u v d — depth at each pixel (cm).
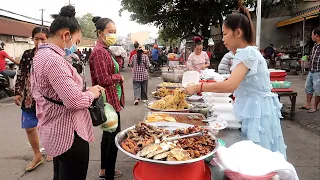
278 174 128
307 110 593
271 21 1617
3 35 1602
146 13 1501
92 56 268
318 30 546
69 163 176
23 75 311
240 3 193
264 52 1441
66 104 158
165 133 159
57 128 168
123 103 296
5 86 807
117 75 278
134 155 124
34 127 324
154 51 1628
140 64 698
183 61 1288
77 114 173
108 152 277
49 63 156
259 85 178
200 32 1605
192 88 172
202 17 1448
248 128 183
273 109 184
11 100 800
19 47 1795
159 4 1463
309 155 368
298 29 1510
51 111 167
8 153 388
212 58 1340
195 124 205
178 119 216
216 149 136
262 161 130
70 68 169
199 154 128
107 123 212
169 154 121
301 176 310
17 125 529
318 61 552
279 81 533
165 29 1678
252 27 176
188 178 121
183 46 1388
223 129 204
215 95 233
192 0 1395
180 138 149
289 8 1504
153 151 123
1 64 814
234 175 125
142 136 151
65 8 176
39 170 334
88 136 182
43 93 166
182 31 1611
